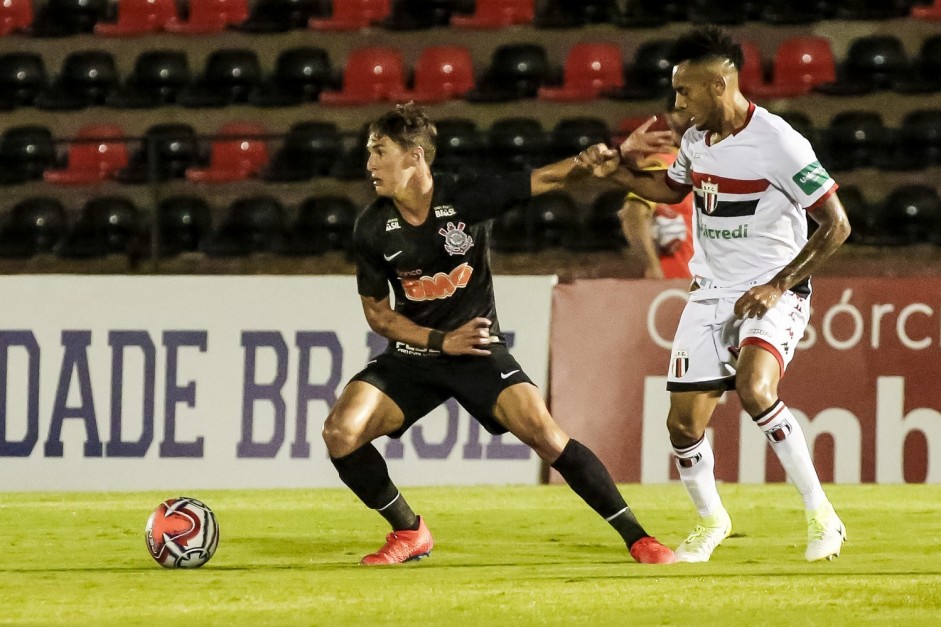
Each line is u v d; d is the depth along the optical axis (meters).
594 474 17.36
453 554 18.75
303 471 27.33
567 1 43.41
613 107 41.28
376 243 17.17
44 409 27.53
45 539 20.66
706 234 17.80
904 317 26.78
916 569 16.77
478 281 17.61
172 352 27.58
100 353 27.58
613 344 27.39
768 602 14.59
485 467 27.27
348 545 19.91
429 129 16.95
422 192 17.00
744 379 17.00
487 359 17.47
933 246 37.06
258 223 38.56
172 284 27.67
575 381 27.39
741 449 26.78
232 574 16.83
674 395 17.88
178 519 17.45
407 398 17.66
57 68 43.69
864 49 41.09
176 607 14.48
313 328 27.56
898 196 37.47
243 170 40.75
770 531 20.92
